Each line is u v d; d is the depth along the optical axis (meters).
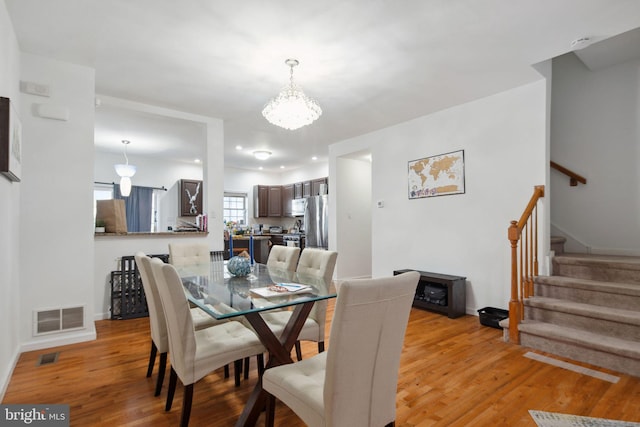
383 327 1.27
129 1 2.12
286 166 8.28
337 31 2.47
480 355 2.72
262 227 8.50
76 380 2.27
